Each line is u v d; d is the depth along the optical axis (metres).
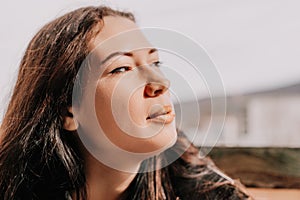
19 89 0.58
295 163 1.02
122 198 0.57
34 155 0.56
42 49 0.56
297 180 1.00
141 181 0.58
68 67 0.53
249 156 1.01
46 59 0.55
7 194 0.57
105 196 0.56
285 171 1.01
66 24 0.55
